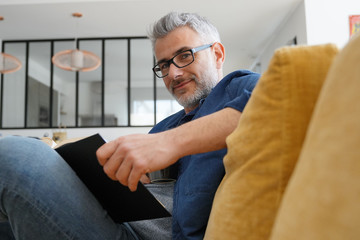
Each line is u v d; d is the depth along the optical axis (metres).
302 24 5.68
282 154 0.43
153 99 7.04
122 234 0.88
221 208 0.52
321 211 0.26
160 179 0.99
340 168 0.25
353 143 0.25
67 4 5.65
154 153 0.63
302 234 0.27
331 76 0.31
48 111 6.98
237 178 0.49
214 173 0.83
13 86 7.05
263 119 0.46
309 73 0.43
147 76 7.08
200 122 0.68
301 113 0.42
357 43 0.28
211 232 0.54
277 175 0.43
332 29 5.52
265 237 0.45
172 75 1.30
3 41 7.12
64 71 7.08
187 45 1.30
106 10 5.88
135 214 0.84
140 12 5.98
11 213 0.71
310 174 0.28
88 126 6.93
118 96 7.04
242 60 8.64
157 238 0.99
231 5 5.81
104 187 0.80
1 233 0.98
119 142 0.65
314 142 0.30
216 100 1.01
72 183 0.78
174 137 0.66
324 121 0.29
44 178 0.72
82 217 0.77
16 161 0.70
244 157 0.49
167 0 5.60
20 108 7.00
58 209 0.73
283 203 0.32
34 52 7.13
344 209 0.24
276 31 6.91
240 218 0.48
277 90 0.44
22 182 0.69
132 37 7.09
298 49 0.45
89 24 6.43
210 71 1.33
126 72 7.07
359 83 0.26
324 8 5.55
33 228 0.71
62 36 6.98
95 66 5.21
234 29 6.75
